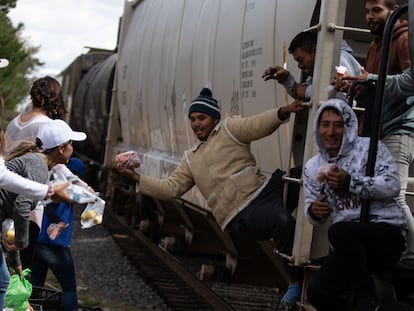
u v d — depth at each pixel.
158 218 14.16
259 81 7.40
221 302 9.12
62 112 6.47
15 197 5.10
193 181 6.61
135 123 14.27
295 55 6.12
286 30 6.79
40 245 6.92
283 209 5.97
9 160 5.24
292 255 5.86
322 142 4.90
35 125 6.16
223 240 9.48
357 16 7.40
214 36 8.99
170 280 11.20
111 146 17.03
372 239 4.60
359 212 4.79
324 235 5.83
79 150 24.72
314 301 4.86
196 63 9.71
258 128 6.09
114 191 17.16
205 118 6.45
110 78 18.08
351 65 6.06
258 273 9.54
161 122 11.86
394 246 4.63
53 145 5.36
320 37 5.82
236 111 8.14
